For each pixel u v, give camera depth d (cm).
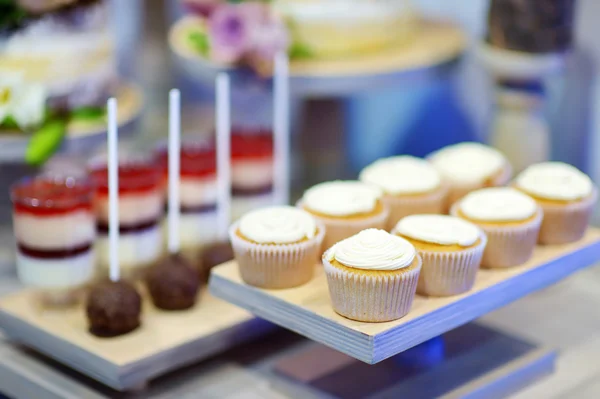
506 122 152
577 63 164
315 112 174
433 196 127
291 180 172
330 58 156
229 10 151
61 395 119
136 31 200
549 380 122
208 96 203
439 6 180
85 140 141
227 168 134
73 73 142
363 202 122
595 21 161
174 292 125
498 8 149
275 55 150
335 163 177
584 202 125
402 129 186
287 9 155
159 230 134
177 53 158
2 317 127
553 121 168
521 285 120
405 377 121
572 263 125
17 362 124
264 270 115
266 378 122
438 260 113
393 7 163
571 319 132
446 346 126
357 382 121
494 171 133
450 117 181
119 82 162
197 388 121
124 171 132
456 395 118
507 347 126
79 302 129
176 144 126
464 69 177
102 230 131
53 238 126
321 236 118
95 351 119
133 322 122
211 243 135
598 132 165
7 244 147
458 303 114
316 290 116
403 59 155
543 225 125
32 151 137
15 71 140
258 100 194
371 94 186
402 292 109
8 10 139
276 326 128
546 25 147
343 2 158
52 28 140
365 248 110
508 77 150
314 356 125
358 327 109
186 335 122
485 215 120
